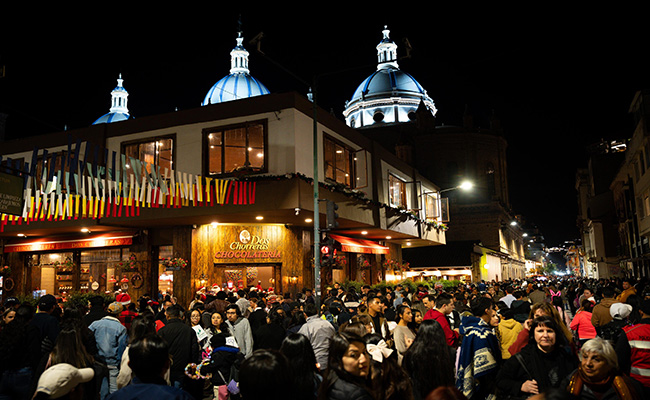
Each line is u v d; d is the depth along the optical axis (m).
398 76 68.06
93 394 5.45
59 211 13.45
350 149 23.88
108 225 21.33
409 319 7.46
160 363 3.70
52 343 6.89
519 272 77.56
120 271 23.23
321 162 20.92
